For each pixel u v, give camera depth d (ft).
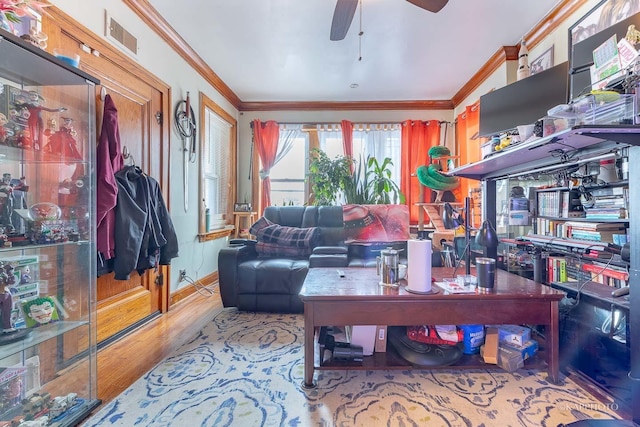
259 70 11.35
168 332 7.35
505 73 9.85
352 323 4.87
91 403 4.48
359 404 4.52
